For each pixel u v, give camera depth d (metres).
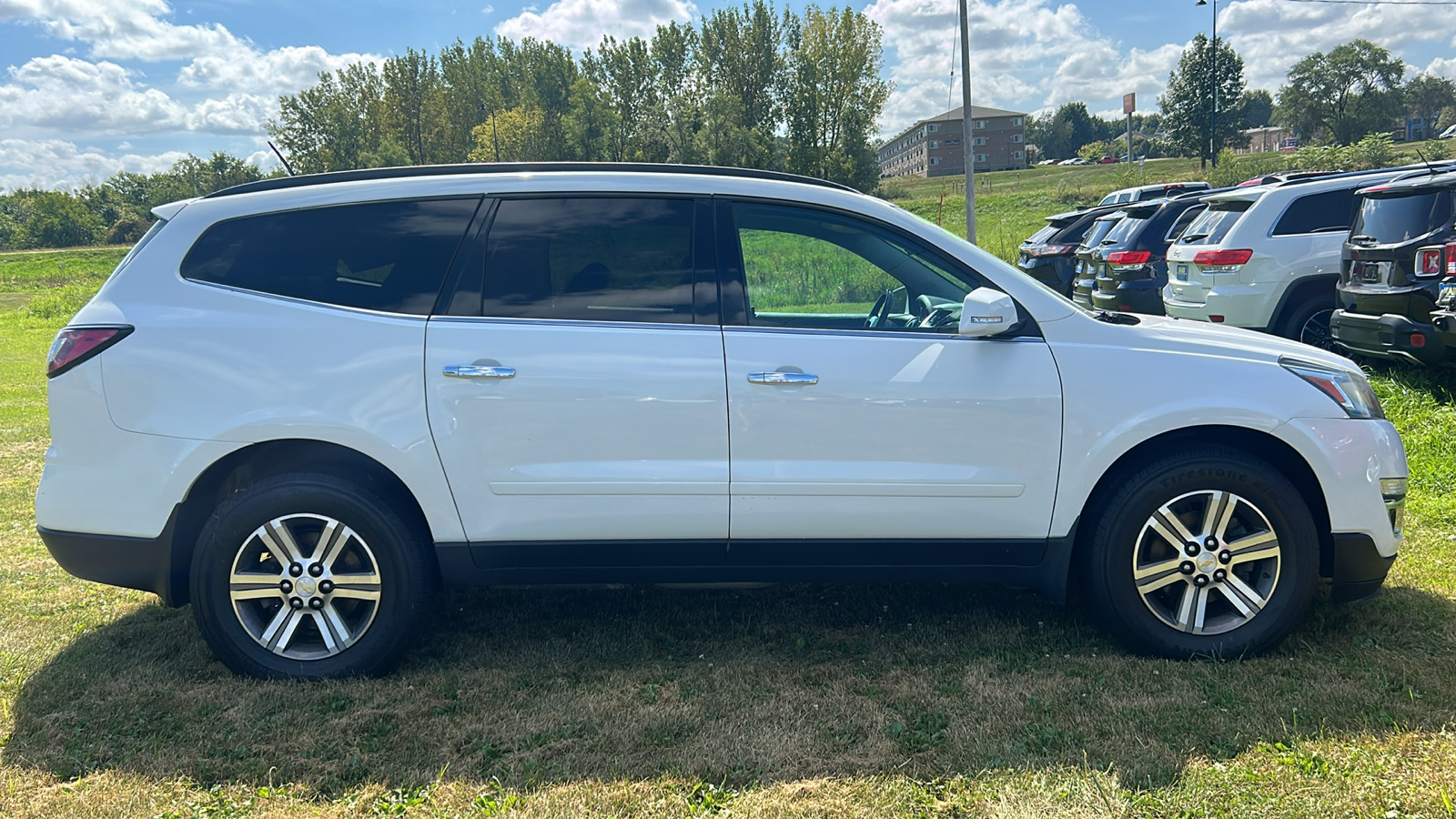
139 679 3.38
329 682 3.32
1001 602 4.01
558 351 3.24
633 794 2.64
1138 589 3.36
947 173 131.25
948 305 3.41
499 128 79.94
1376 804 2.46
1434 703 2.97
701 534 3.32
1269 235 8.30
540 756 2.86
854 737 2.93
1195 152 66.31
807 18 61.06
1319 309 8.23
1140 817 2.47
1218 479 3.28
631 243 3.37
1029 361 3.30
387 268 3.33
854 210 3.44
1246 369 3.35
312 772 2.78
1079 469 3.30
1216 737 2.83
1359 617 3.65
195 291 3.30
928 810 2.54
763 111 70.56
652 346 3.26
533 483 3.26
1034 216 41.41
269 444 3.29
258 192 3.43
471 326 3.26
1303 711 2.95
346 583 3.31
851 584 4.19
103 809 2.60
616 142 73.75
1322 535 3.45
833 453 3.28
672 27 76.44
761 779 2.71
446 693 3.27
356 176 3.47
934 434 3.28
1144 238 10.69
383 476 3.37
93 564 3.30
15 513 5.72
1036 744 2.83
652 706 3.16
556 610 4.03
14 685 3.35
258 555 3.31
